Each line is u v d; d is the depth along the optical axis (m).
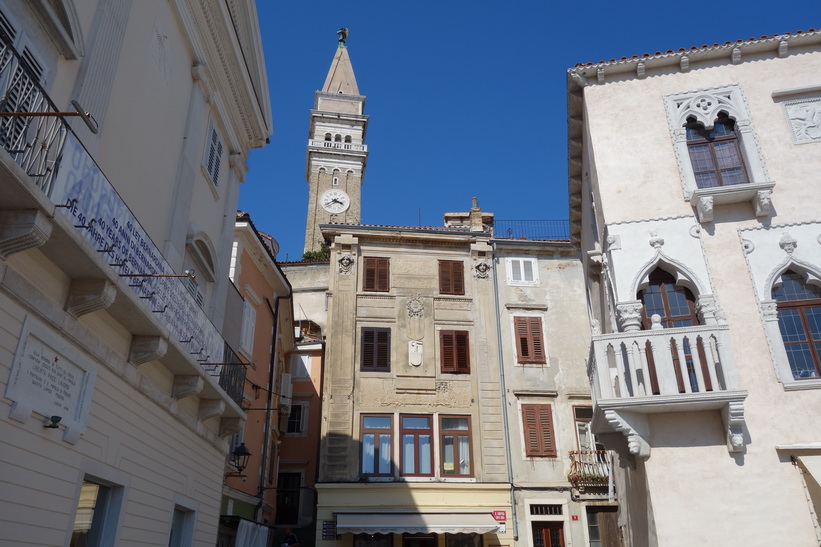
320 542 21.14
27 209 6.36
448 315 24.91
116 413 9.20
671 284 12.52
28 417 6.94
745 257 12.21
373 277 25.20
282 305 25.20
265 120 18.03
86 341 8.20
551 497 22.36
